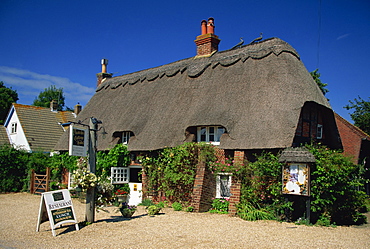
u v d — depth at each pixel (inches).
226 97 511.5
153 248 269.7
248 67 539.8
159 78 681.6
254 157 442.9
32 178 732.0
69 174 674.2
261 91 483.2
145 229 340.2
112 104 716.0
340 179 370.0
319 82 1022.4
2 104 1569.9
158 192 525.0
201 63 621.6
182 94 585.3
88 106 781.9
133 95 692.1
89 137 377.1
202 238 301.0
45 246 283.9
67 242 296.4
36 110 1139.9
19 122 1056.2
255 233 321.7
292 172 379.6
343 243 290.4
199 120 494.6
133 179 714.2
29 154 809.5
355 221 415.5
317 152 394.3
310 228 351.6
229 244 280.2
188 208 447.5
